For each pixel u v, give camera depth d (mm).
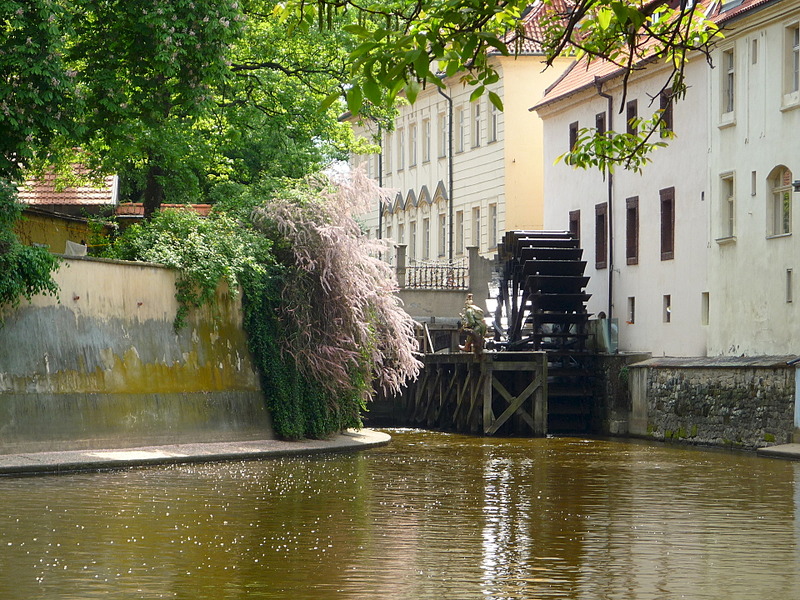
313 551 18078
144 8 36312
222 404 38594
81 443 33125
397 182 89125
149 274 36344
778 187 44625
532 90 71375
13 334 31641
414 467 34031
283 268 41219
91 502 23797
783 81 43875
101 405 33969
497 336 59625
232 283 38812
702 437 46375
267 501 24500
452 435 51938
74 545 18391
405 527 20906
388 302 44062
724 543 19375
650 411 50594
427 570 16531
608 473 32688
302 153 58906
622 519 22359
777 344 43938
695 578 16172
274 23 49688
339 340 41562
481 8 10055
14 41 31641
